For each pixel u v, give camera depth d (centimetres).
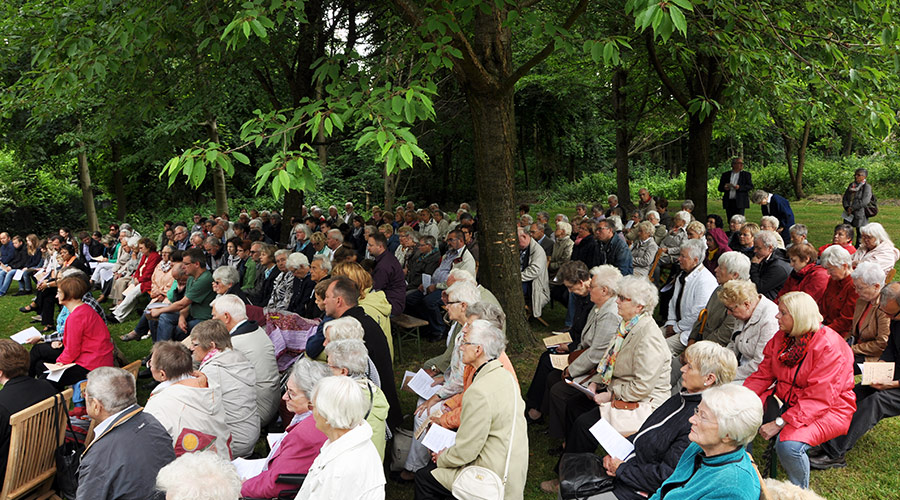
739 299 451
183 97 1083
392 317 748
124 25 545
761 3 638
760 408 240
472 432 340
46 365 544
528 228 979
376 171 2706
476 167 701
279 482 334
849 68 618
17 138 2006
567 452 432
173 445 352
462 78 670
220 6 640
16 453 391
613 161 3669
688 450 269
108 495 317
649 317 417
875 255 711
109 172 2816
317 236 905
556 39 517
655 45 1152
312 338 495
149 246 987
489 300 582
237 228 1211
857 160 2567
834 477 448
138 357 820
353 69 532
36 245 1367
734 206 1307
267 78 1181
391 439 471
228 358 457
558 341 526
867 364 453
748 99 709
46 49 602
